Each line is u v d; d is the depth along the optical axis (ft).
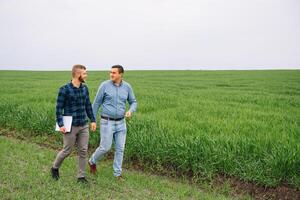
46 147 32.12
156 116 37.58
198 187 22.68
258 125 31.99
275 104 52.31
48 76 154.71
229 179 22.80
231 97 61.72
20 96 58.29
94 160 23.61
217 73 182.70
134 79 130.62
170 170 25.23
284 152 22.16
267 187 21.48
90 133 31.78
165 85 97.09
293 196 20.48
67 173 23.73
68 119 21.34
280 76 146.72
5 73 188.14
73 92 21.42
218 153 23.48
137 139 27.25
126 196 20.11
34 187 20.57
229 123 32.78
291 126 31.78
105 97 22.67
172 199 19.94
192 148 24.63
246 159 23.15
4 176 22.31
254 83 105.60
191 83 106.22
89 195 19.81
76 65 21.76
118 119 22.85
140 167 26.55
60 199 18.97
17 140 34.12
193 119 35.70
